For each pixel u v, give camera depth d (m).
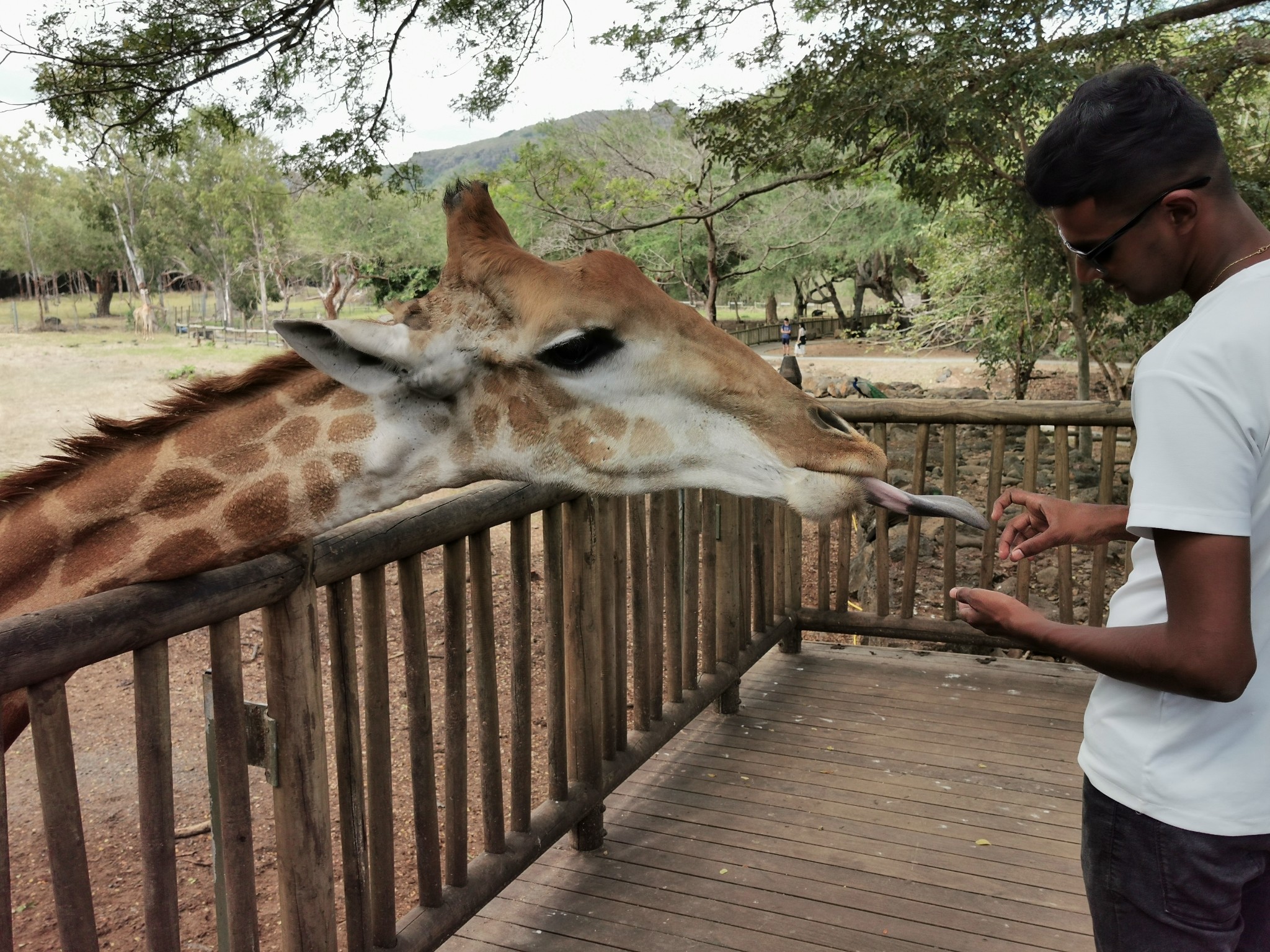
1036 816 3.30
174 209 47.38
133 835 3.78
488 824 2.74
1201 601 1.26
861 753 3.77
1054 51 6.73
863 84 7.09
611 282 2.01
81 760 4.36
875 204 23.86
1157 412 1.29
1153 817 1.46
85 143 7.99
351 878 2.26
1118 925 1.56
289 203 42.09
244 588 1.80
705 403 2.07
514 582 2.77
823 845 3.16
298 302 53.78
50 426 15.54
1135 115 1.31
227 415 2.04
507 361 2.02
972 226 11.84
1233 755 1.39
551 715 2.97
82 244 50.78
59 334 43.00
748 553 4.19
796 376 4.15
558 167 12.51
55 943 3.13
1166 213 1.34
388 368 1.97
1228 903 1.44
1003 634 1.57
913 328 15.22
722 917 2.81
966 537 7.80
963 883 2.94
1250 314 1.25
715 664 3.94
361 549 2.11
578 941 2.72
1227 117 7.66
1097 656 1.40
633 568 3.34
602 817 3.21
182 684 5.20
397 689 5.30
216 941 3.17
